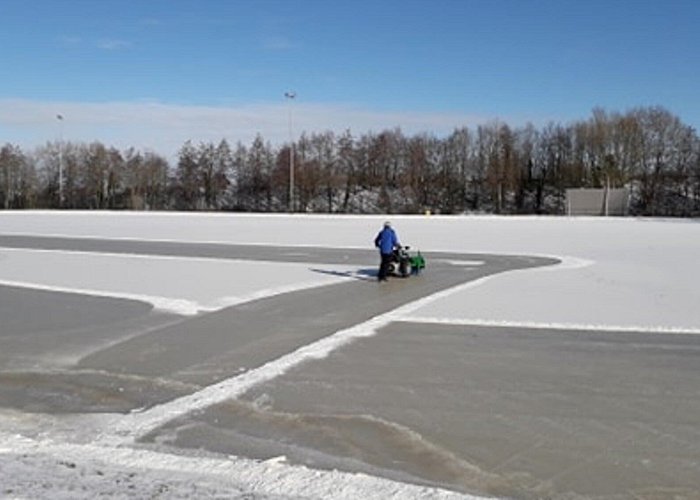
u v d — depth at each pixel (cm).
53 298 1584
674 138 8925
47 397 823
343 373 924
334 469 605
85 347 1086
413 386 862
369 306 1477
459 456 637
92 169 9488
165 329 1227
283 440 677
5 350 1066
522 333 1190
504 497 551
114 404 795
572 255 2719
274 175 9325
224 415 752
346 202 9262
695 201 8569
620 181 8800
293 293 1669
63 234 3972
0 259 2516
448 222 5391
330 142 9475
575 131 9219
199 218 6006
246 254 2753
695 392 837
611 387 859
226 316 1356
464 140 9394
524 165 9212
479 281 1902
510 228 4588
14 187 9462
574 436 687
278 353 1041
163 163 9669
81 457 614
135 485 545
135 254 2736
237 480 564
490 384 872
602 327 1238
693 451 647
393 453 645
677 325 1259
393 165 9562
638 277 1978
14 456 613
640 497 552
